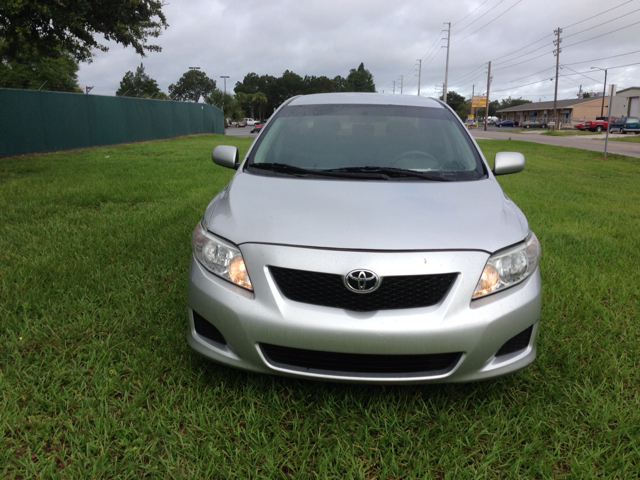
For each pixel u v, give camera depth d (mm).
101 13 12008
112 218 5445
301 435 1993
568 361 2586
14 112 14086
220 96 72000
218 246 2209
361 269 1967
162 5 13164
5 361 2467
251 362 2094
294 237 2086
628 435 2014
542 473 1814
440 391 2314
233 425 2033
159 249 4309
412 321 1960
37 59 15758
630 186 11008
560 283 3756
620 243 5094
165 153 15188
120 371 2414
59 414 2072
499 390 2361
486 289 2061
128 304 3178
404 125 3279
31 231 4812
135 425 2016
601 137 39062
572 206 7266
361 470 1817
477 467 1874
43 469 1753
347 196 2436
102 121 19203
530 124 73312
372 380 2016
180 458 1866
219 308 2123
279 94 137750
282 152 3055
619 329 3051
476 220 2258
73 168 10297
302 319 1980
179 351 2613
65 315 2977
